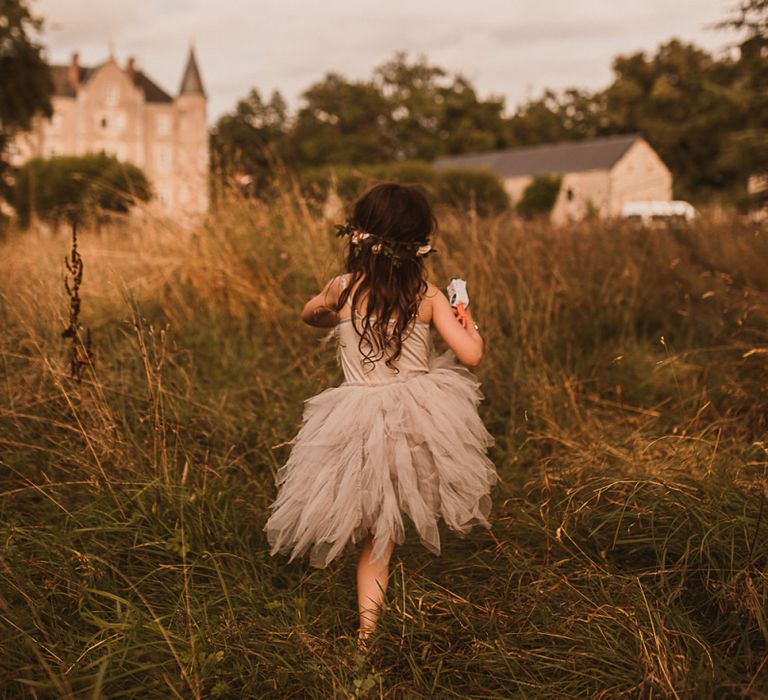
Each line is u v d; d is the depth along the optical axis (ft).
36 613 7.73
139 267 18.56
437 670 7.55
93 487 10.19
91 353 12.00
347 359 8.87
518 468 12.51
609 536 9.71
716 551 8.74
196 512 9.91
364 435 8.29
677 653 7.35
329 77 242.99
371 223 8.64
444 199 26.99
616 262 20.27
